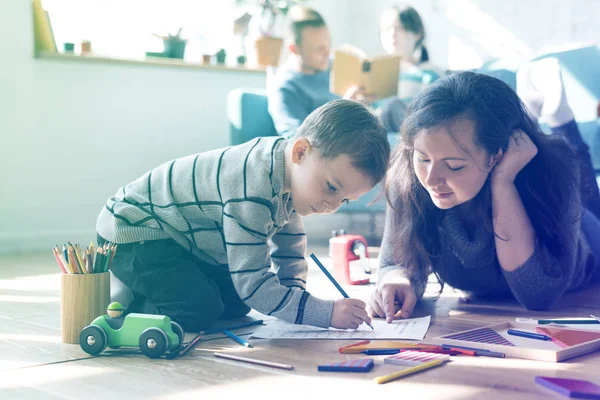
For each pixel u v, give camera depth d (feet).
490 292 5.57
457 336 4.02
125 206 4.64
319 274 7.27
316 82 10.12
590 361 3.56
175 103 11.46
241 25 12.28
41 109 10.11
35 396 3.12
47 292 6.22
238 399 3.02
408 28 10.96
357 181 4.03
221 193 4.33
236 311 4.92
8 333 4.47
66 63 10.29
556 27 11.62
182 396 3.08
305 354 3.79
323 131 4.03
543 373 3.34
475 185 4.31
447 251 5.13
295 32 10.03
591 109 9.29
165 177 4.63
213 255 4.76
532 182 4.83
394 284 4.84
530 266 4.81
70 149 10.41
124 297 4.69
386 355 3.74
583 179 6.06
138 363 3.67
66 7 10.54
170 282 4.44
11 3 9.79
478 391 3.07
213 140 12.00
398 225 5.05
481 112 4.21
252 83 12.49
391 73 9.36
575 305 5.34
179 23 11.68
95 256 4.28
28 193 10.05
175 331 3.90
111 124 10.78
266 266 4.28
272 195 4.22
